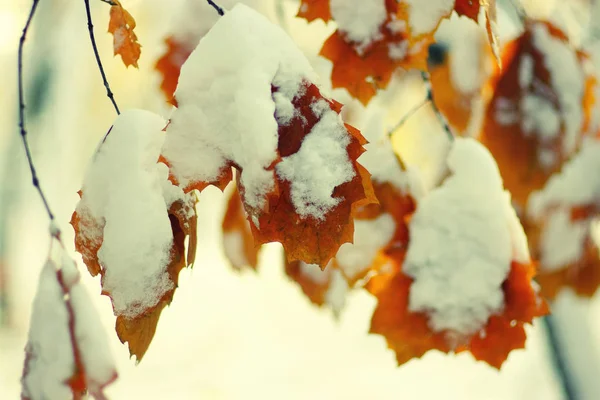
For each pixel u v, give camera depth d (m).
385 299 0.86
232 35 0.75
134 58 0.85
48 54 2.26
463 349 0.86
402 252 0.88
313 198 0.75
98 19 1.85
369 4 0.84
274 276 3.59
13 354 2.83
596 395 1.07
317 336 3.03
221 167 0.75
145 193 0.77
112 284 0.77
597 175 1.02
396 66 0.84
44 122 2.53
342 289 0.96
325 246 0.75
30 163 0.82
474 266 0.86
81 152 2.54
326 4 0.84
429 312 0.86
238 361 2.79
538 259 1.04
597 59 0.99
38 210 3.13
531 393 2.27
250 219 0.74
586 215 1.03
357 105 0.97
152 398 2.46
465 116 0.96
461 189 0.87
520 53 0.93
